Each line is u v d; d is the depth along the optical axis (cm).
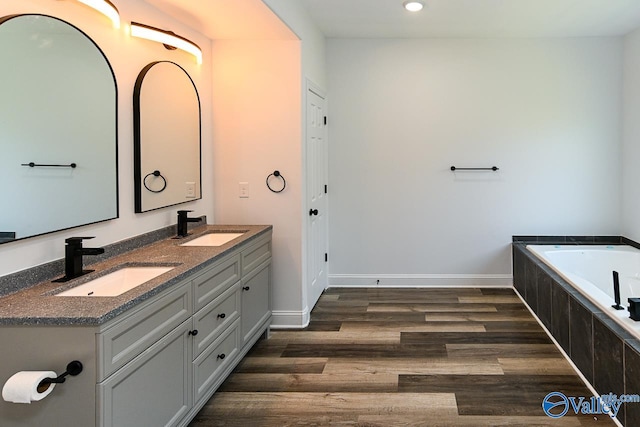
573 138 452
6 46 167
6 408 148
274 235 358
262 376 281
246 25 306
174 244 266
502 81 453
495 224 466
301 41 346
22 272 175
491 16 380
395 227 475
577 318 278
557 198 458
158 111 274
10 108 170
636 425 203
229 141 355
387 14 375
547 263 370
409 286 479
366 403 248
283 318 364
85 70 210
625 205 444
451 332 350
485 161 461
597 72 445
